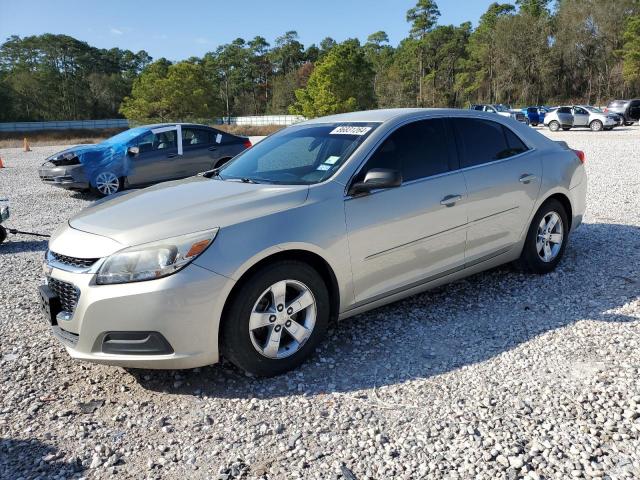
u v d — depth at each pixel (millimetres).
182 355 3092
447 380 3303
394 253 3859
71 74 118625
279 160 4203
